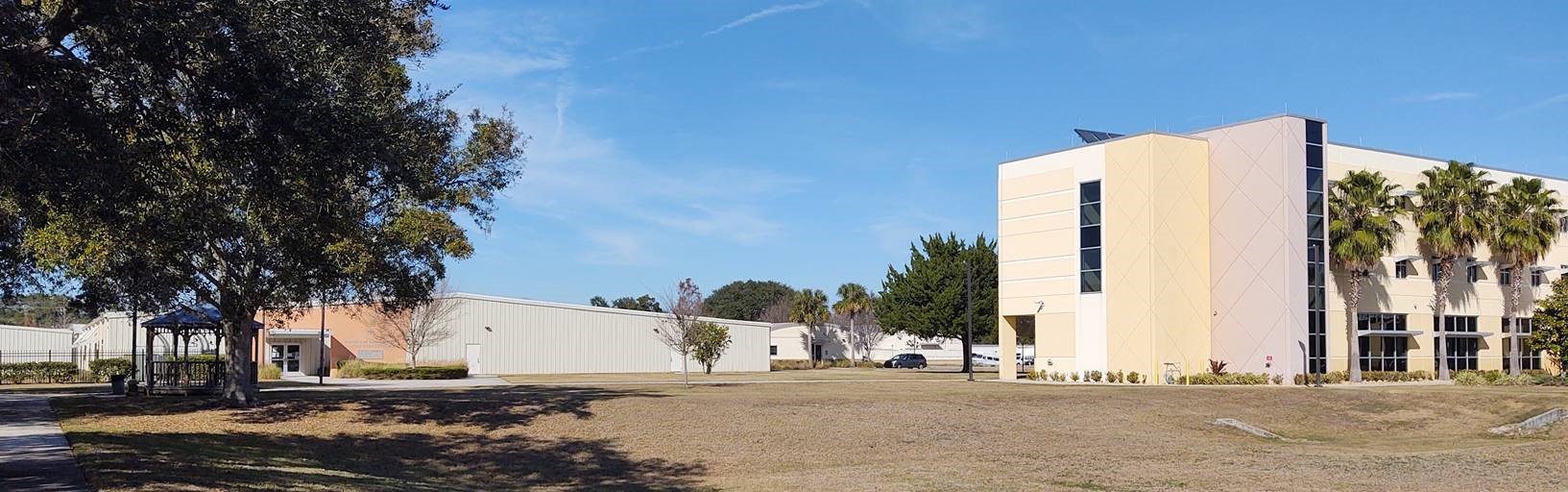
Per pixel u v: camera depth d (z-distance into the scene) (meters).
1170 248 48.97
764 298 148.38
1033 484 21.48
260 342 67.12
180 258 25.95
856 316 104.00
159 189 17.39
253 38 13.88
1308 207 48.56
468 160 29.44
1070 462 25.41
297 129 14.37
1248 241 48.88
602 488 22.06
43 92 12.63
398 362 68.50
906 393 39.53
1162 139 49.03
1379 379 51.88
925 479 22.53
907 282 74.94
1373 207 51.00
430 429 28.83
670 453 26.86
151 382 33.81
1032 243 53.22
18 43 12.56
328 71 16.36
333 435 27.02
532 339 69.94
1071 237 51.16
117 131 13.98
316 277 27.58
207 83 14.02
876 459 26.41
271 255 27.09
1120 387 44.09
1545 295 61.00
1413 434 33.88
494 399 33.81
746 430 29.77
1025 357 101.25
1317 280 48.69
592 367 71.25
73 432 22.47
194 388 33.81
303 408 30.48
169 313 34.22
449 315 68.06
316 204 16.83
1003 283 54.62
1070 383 47.88
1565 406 35.97
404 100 23.30
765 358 77.12
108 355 60.25
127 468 16.88
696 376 62.50
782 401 35.22
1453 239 53.19
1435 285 56.66
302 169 15.44
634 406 32.97
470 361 68.38
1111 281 49.19
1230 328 49.34
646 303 138.88
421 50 24.56
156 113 14.43
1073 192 51.16
